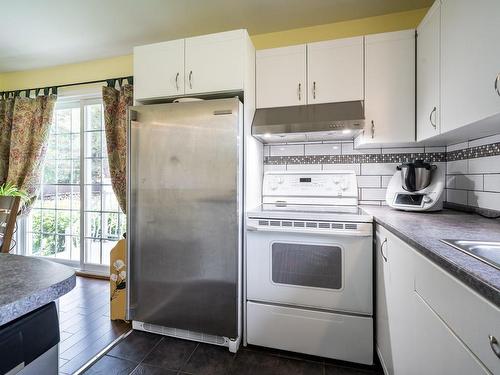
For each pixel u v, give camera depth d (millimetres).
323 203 2021
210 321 1676
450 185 1860
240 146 1655
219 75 1729
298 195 2070
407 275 1060
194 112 1675
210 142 1653
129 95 2471
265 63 1922
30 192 2799
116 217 2814
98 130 2844
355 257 1508
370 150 2064
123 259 1989
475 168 1574
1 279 575
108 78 2691
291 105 1870
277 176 2131
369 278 1492
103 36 2287
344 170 2070
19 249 3139
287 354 1643
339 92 1797
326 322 1555
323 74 1823
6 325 483
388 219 1383
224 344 1682
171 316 1743
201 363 1564
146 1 1830
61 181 3018
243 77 1695
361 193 2082
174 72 1812
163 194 1734
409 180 1655
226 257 1642
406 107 1707
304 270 1587
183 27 2146
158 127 1737
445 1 1303
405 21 1954
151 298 1775
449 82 1270
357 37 1774
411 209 1631
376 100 1747
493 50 956
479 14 1036
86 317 2059
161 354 1638
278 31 2195
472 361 634
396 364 1184
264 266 1651
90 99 2852
